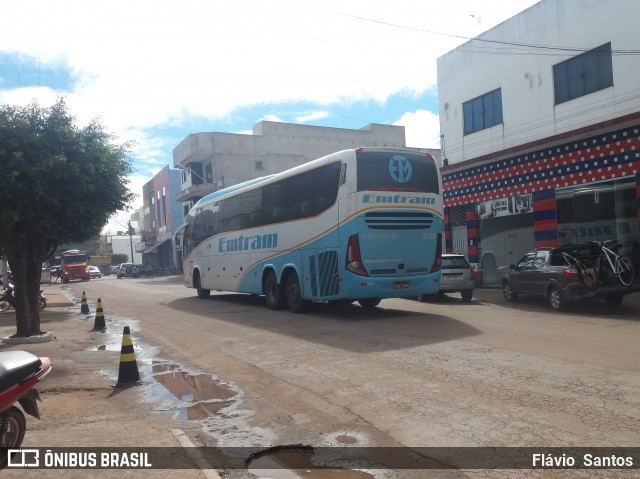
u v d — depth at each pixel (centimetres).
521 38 1991
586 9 1753
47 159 1075
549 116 1891
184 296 2428
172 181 5878
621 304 1462
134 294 2786
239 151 4475
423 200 1328
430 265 1333
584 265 1360
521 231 2012
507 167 2041
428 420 575
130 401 714
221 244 1958
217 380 821
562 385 663
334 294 1308
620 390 629
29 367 493
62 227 1176
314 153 4759
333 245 1309
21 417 511
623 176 1619
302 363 889
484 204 2161
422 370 780
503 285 1691
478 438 516
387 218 1280
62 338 1291
